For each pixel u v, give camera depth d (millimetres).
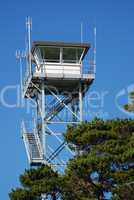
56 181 75188
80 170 74375
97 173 75000
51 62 96812
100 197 75375
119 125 80188
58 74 95375
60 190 75312
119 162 74812
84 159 74438
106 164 74125
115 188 73562
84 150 80125
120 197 73062
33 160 89750
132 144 76500
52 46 96875
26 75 96500
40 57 96500
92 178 75375
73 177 75375
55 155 89875
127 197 73250
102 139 79062
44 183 75188
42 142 92125
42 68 95625
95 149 76625
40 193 75188
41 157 90000
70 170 75312
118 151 75875
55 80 95500
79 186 75500
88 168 74375
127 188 73000
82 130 80188
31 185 76625
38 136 93125
